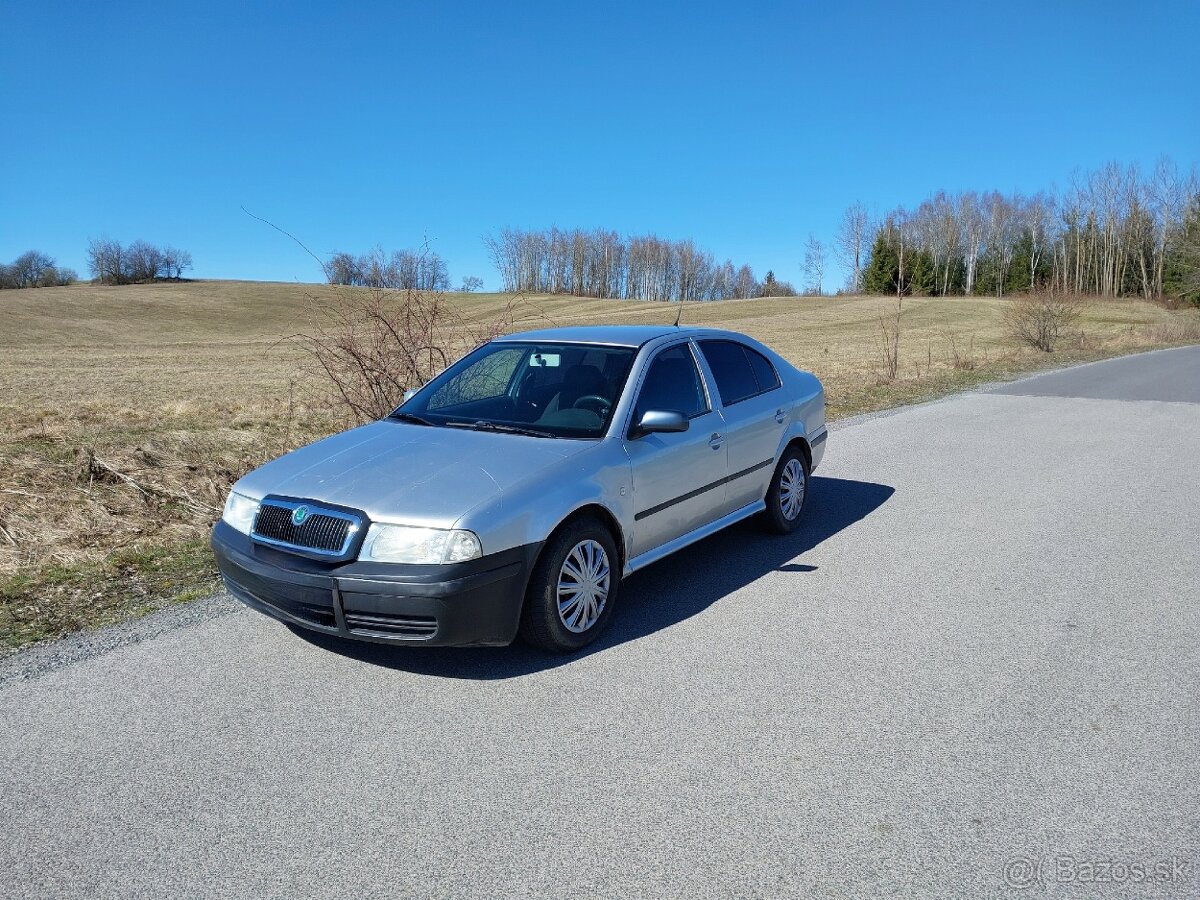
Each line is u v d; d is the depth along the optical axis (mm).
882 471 8477
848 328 58188
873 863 2545
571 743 3254
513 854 2602
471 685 3748
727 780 2992
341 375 9047
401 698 3631
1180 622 4430
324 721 3434
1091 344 31562
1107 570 5297
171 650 4129
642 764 3104
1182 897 2393
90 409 16266
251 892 2445
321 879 2500
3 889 2461
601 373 4852
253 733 3340
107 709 3539
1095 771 3031
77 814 2824
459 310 9188
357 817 2799
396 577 3562
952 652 4070
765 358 6188
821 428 6598
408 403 5211
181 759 3156
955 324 59344
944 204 109938
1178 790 2910
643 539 4594
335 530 3721
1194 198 71812
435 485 3867
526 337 5473
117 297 89938
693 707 3535
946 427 11523
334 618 3691
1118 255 93250
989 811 2801
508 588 3727
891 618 4512
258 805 2869
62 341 60531
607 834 2695
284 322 79625
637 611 4645
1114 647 4113
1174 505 6945
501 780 3008
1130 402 14367
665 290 128125
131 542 5980
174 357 42844
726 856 2584
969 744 3223
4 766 3115
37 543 5816
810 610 4633
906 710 3494
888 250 96438
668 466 4695
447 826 2746
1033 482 7887
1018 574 5223
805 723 3391
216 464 8203
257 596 3934
